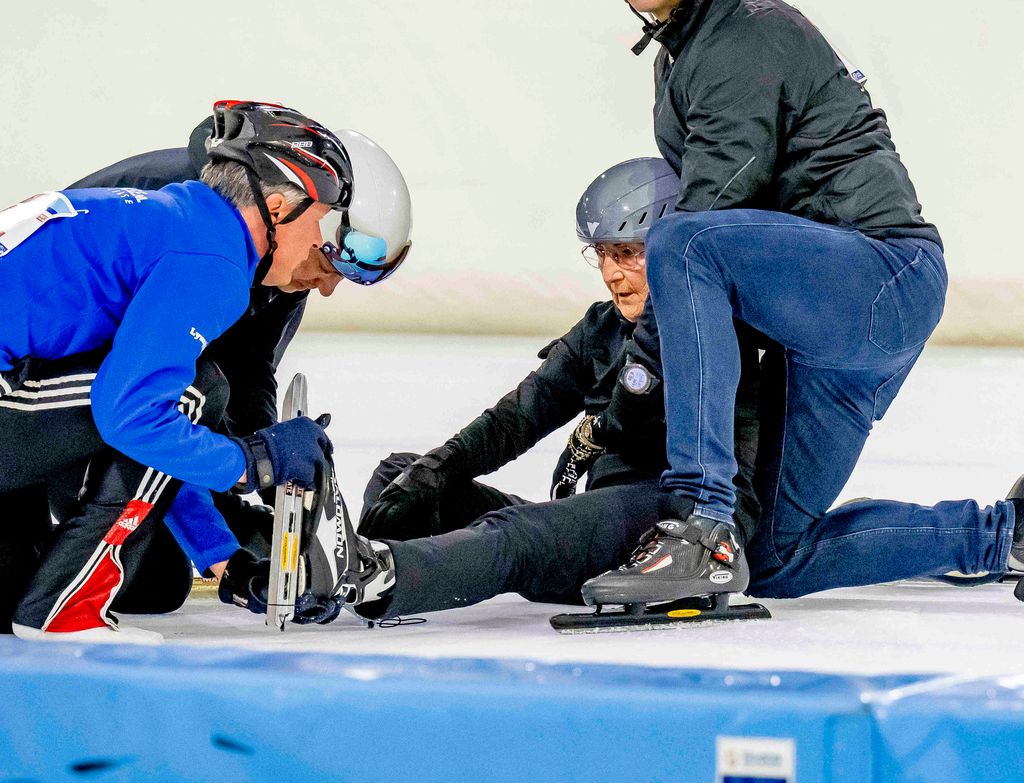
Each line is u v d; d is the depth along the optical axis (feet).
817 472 28.84
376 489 32.94
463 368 68.80
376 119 86.43
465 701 17.16
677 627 25.32
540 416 32.81
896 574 29.45
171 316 22.15
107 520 23.09
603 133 85.56
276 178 23.58
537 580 27.30
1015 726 16.14
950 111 82.94
